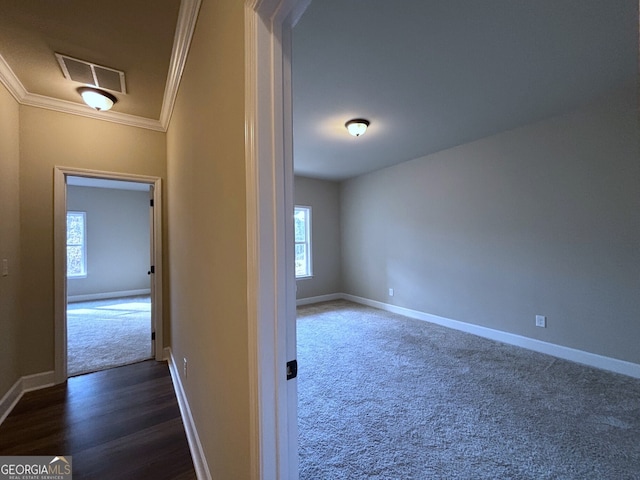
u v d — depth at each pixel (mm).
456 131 3402
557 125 3012
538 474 1563
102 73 2262
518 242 3357
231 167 1048
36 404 2295
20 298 2473
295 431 861
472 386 2480
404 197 4777
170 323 3082
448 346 3400
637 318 2586
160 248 3180
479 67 2160
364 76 2262
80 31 1816
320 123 3129
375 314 4844
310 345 3453
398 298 4918
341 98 2594
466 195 3879
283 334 833
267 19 825
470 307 3865
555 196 3047
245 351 917
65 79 2334
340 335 3801
